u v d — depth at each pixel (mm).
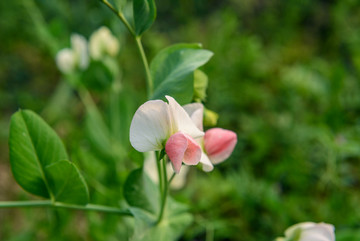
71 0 525
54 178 204
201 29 572
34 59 530
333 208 299
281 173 330
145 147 179
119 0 191
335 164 324
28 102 455
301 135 365
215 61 440
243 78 452
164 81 198
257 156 357
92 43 311
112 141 324
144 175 218
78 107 469
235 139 198
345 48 543
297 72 439
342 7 556
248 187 315
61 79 496
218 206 315
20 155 201
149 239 211
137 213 210
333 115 364
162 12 582
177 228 220
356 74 453
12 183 395
